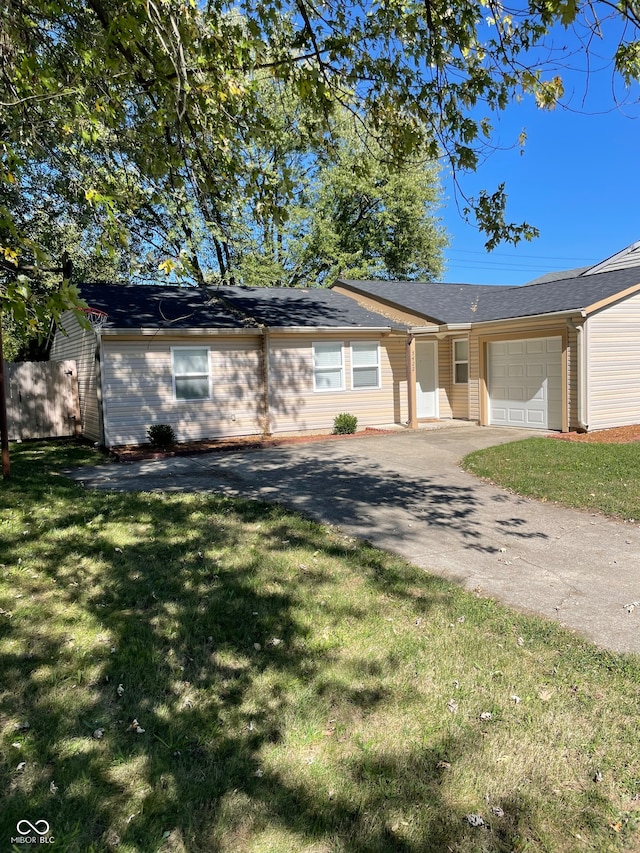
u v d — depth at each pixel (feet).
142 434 42.22
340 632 12.50
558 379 42.91
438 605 13.96
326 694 10.17
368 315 53.21
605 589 15.17
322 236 81.15
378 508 23.36
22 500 23.59
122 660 11.20
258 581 15.19
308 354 47.70
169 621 12.91
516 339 45.57
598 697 10.18
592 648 11.93
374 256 91.09
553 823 7.47
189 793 7.80
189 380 43.78
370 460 34.22
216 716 9.51
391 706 9.84
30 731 9.02
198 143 17.34
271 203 18.57
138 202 18.56
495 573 16.37
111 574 15.62
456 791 7.95
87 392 47.19
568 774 8.32
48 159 25.90
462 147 17.79
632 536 19.74
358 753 8.65
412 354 48.52
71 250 46.80
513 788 8.02
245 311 48.26
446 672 10.91
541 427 44.52
